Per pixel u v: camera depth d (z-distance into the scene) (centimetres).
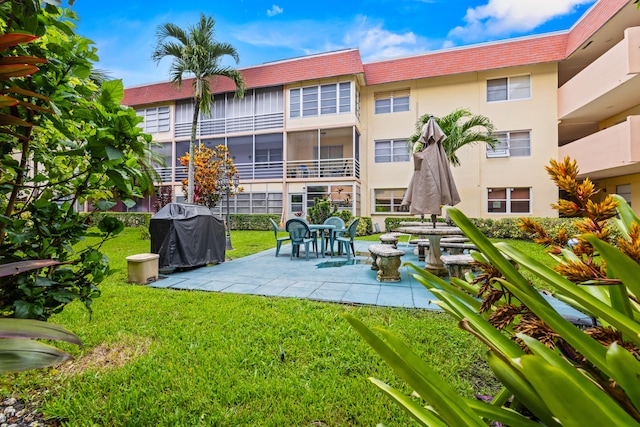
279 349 212
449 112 1164
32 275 125
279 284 405
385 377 177
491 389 166
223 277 452
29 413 152
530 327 62
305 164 1415
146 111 1497
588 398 41
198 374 181
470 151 1134
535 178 1069
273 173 1365
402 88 1234
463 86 1152
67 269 140
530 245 723
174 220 486
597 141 845
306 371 184
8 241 129
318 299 334
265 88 1344
